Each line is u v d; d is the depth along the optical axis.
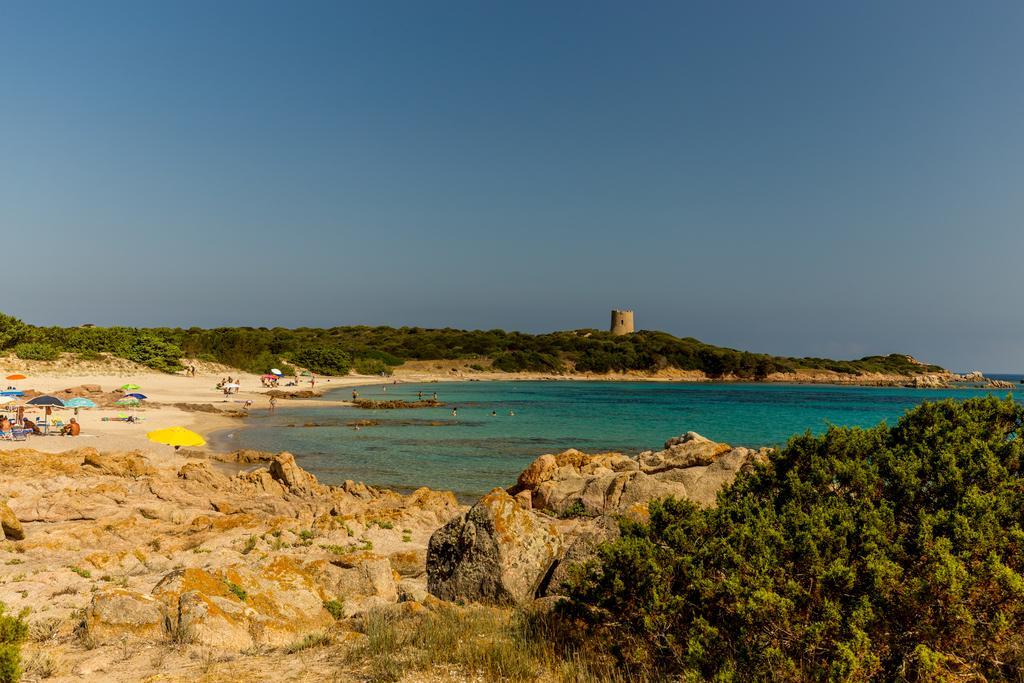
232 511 22.84
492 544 10.77
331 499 26.22
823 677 5.55
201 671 7.54
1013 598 5.64
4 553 15.31
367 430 56.31
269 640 8.96
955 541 6.49
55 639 8.88
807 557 6.55
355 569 12.24
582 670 6.81
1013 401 9.98
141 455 31.73
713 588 6.63
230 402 72.38
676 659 6.59
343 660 7.79
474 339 189.88
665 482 22.16
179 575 9.84
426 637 8.10
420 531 20.55
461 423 63.69
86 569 13.84
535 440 50.88
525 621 8.21
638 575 7.33
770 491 9.61
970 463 8.13
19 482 22.52
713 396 118.81
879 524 7.12
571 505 23.09
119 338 97.12
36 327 94.12
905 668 5.59
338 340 172.88
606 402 96.81
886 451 9.07
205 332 124.88
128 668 7.69
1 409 49.81
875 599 5.94
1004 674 5.52
